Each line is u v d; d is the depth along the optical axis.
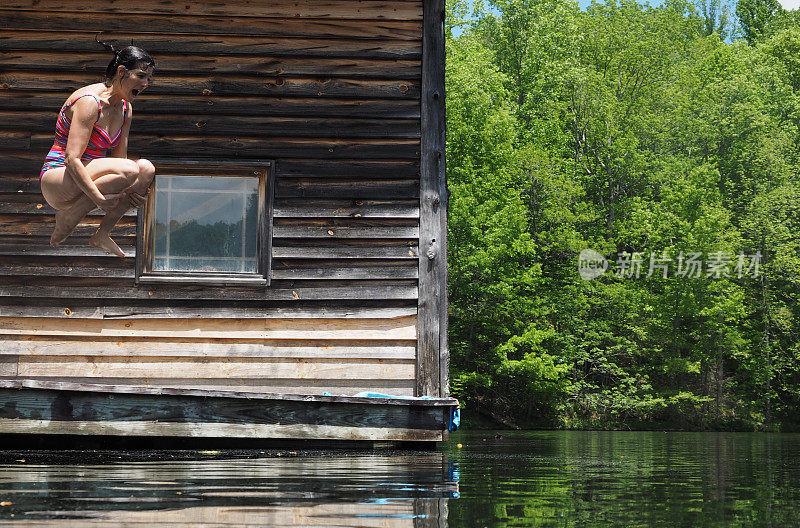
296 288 7.41
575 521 2.99
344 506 3.16
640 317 30.94
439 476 4.67
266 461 5.31
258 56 7.62
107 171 5.18
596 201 35.59
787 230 30.97
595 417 29.77
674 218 30.34
